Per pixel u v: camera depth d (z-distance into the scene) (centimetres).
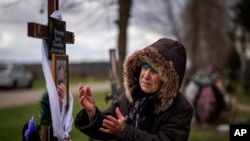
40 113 238
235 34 1789
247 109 1419
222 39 2889
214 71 1166
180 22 1864
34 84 2834
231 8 1502
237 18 1491
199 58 2972
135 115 254
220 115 1073
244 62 2323
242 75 2338
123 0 696
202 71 1130
